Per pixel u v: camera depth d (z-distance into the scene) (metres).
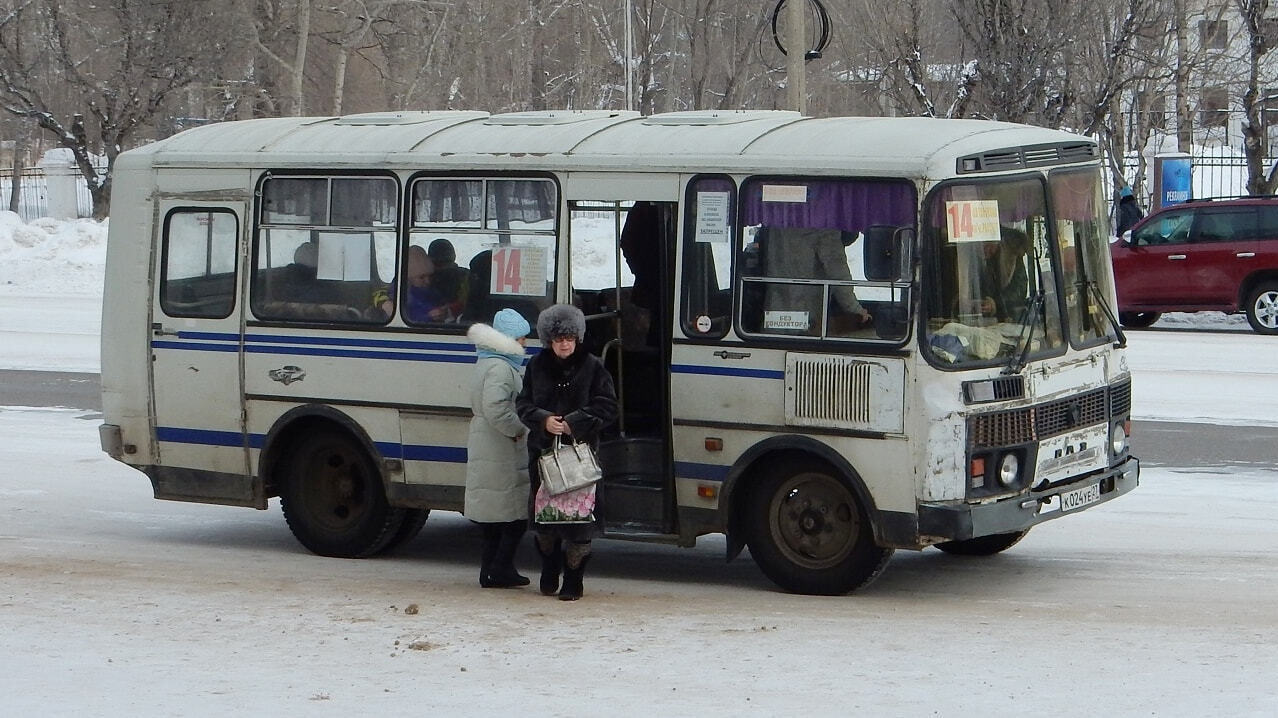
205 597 9.06
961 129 8.99
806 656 7.32
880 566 8.92
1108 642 7.61
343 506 10.71
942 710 6.19
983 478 8.61
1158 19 31.19
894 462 8.59
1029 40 29.55
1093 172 9.80
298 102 37.12
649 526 9.50
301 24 37.25
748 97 42.53
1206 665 7.00
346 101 46.84
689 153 9.27
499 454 9.25
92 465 14.21
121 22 40.25
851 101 42.59
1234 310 22.42
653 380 9.83
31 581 9.57
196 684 6.79
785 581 9.18
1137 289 23.14
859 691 6.56
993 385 8.64
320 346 10.45
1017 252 8.93
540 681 6.86
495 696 6.55
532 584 9.74
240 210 10.73
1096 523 11.12
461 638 7.84
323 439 10.66
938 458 8.48
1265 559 9.93
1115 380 9.74
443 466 10.12
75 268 32.69
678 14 42.66
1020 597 9.05
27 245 35.16
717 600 9.06
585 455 8.77
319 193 10.48
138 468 11.22
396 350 10.19
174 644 7.68
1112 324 9.78
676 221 9.27
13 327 24.70
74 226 35.97
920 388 8.49
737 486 9.26
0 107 44.22
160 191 11.02
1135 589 9.20
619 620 8.35
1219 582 9.32
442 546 11.22
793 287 8.92
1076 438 9.28
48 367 20.30
